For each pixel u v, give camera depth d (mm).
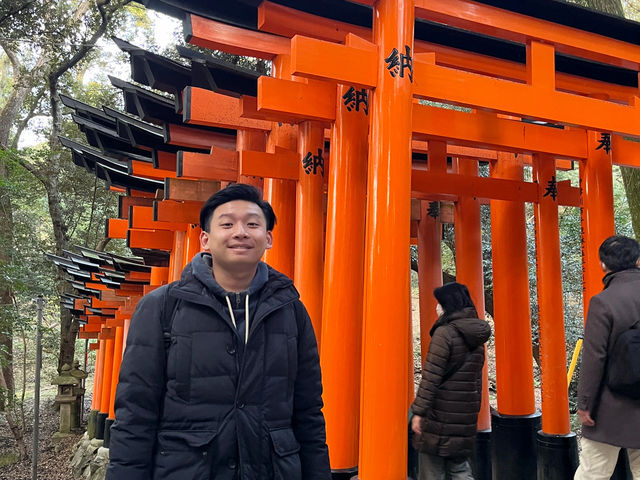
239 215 1421
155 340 1339
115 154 5621
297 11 2793
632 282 2361
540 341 3836
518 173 4672
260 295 1425
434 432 2717
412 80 2520
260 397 1354
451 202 5266
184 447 1292
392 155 2445
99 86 15641
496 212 4344
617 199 10938
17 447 12594
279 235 3695
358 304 2869
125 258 8430
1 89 20594
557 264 3822
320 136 3412
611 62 3180
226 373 1332
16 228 14992
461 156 4734
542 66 2918
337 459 2744
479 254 4695
